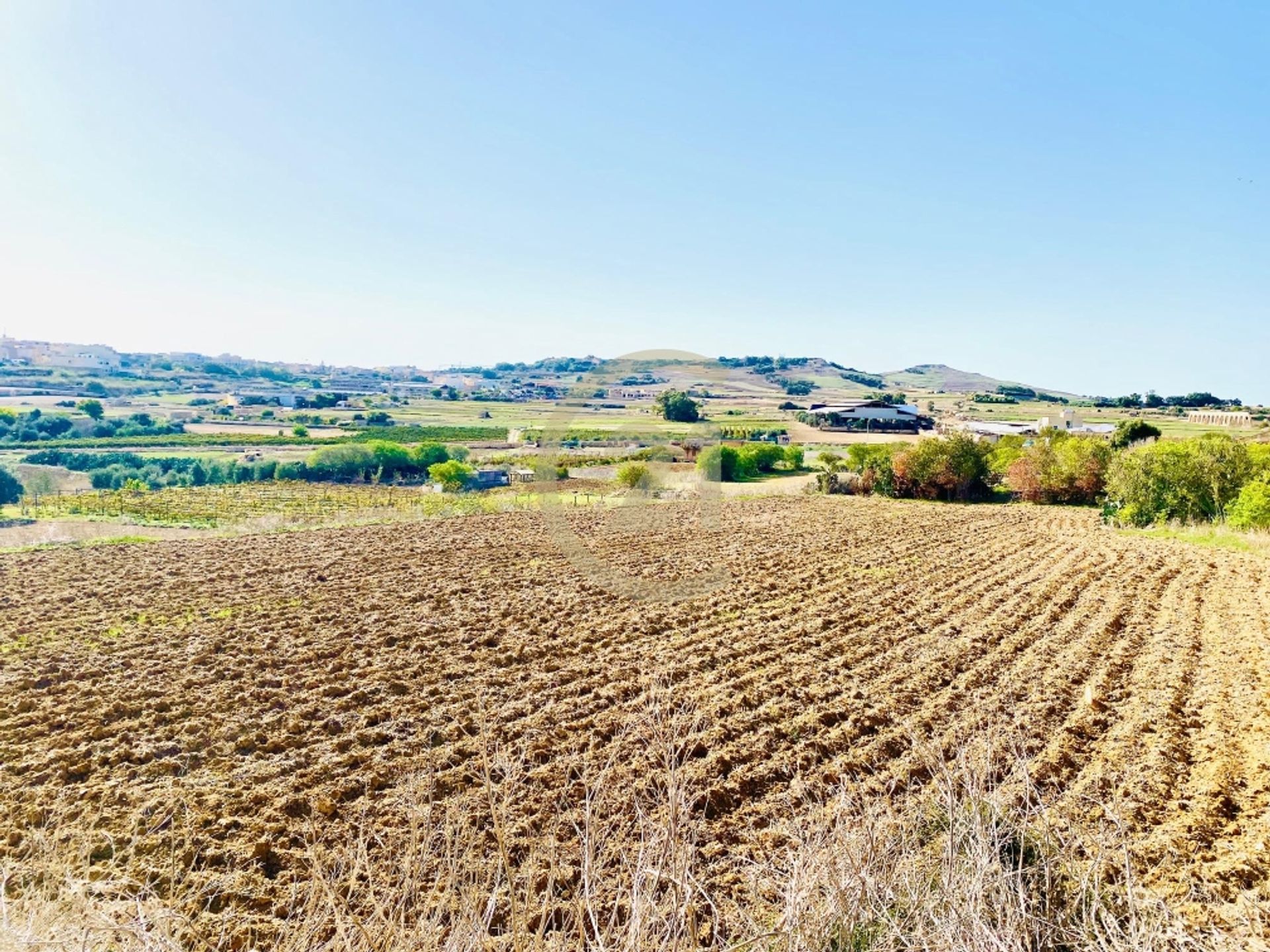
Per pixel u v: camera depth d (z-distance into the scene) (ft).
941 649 34.12
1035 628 37.96
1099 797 20.35
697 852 16.42
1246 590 45.73
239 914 15.19
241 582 45.96
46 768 21.75
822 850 12.20
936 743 21.94
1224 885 16.25
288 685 28.78
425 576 48.06
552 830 14.94
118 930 10.59
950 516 85.51
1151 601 43.57
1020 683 29.63
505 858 11.29
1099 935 11.22
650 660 32.12
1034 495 100.42
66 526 74.33
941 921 10.58
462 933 10.25
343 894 15.25
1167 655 33.14
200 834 18.40
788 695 28.27
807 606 42.32
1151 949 11.03
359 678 29.60
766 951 11.16
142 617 37.83
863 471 111.55
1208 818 19.06
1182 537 68.18
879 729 25.35
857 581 49.32
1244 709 26.43
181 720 25.43
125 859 17.28
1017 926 10.94
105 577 47.14
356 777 21.38
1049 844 13.62
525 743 23.30
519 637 35.09
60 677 29.19
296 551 56.95
